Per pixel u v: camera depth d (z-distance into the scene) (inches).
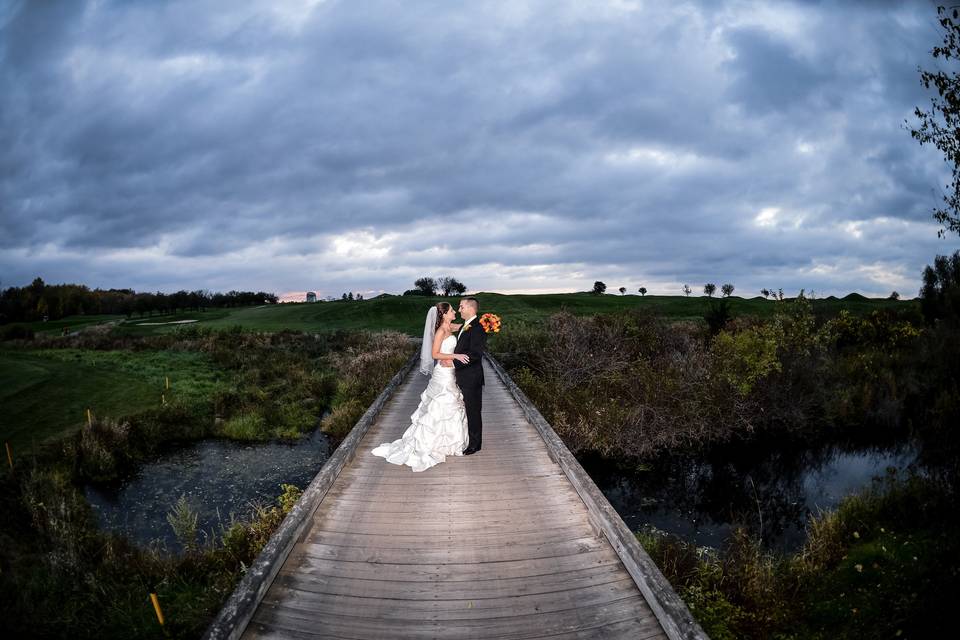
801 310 614.9
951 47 357.1
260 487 434.6
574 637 142.6
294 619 148.9
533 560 182.1
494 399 476.7
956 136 360.8
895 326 840.9
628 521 375.6
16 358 874.8
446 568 176.6
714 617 222.1
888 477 384.5
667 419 524.7
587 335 668.1
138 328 1528.1
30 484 366.6
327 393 755.4
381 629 145.1
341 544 192.4
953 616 214.7
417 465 269.9
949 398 559.8
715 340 631.2
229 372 847.7
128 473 463.8
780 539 344.5
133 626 216.4
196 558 279.1
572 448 498.0
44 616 219.1
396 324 1732.3
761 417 546.9
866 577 263.9
